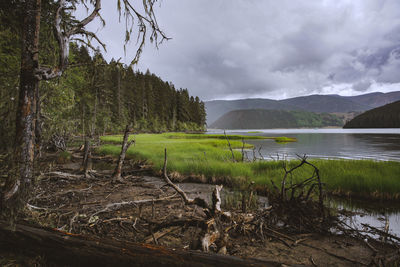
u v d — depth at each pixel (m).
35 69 3.66
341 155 19.81
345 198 6.77
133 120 68.75
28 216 3.69
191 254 2.12
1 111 3.90
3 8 5.50
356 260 3.25
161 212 5.24
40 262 2.33
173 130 91.94
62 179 8.18
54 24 3.75
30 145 3.73
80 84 12.51
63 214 4.43
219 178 9.36
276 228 4.44
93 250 2.26
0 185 3.51
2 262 2.27
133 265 2.13
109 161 14.77
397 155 19.31
